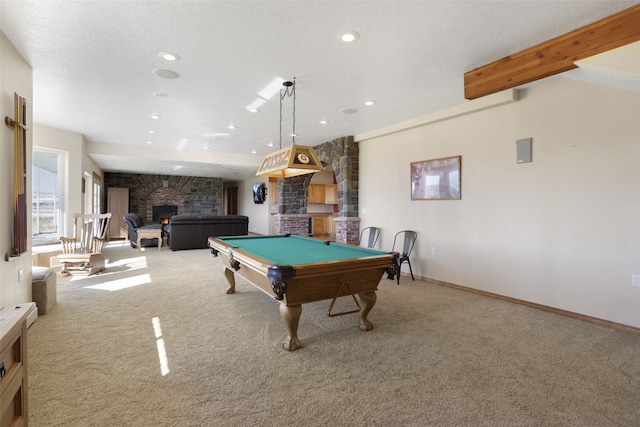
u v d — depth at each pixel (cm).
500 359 241
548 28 246
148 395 194
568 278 340
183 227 787
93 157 745
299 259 283
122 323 310
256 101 419
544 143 359
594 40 233
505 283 394
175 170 1020
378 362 237
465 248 439
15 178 270
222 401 189
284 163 350
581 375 219
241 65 314
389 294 418
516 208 384
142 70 327
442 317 332
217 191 1264
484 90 309
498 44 271
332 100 413
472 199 430
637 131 296
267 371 223
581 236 331
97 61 307
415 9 225
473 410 182
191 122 527
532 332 293
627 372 224
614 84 260
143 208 1134
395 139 541
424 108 445
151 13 230
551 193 354
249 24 244
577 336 285
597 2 213
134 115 487
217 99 412
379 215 572
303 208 865
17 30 252
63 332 287
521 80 280
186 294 409
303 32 255
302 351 254
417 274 507
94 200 848
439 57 296
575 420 174
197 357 243
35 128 532
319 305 370
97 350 252
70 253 518
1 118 256
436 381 212
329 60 303
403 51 285
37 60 304
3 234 262
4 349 117
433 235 481
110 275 512
